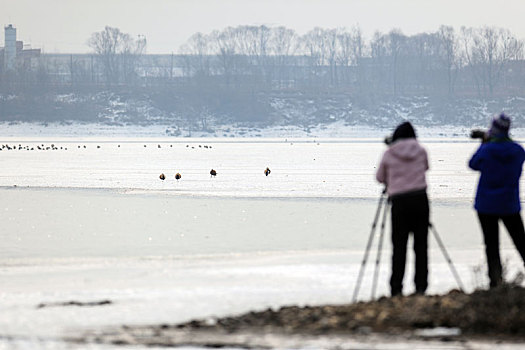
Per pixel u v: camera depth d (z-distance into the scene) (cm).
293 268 5241
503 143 4372
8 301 4128
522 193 11244
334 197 11081
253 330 3403
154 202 10481
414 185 4084
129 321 3619
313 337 3269
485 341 3191
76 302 4066
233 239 7019
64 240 7050
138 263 5681
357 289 4066
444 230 7450
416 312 3509
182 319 3650
